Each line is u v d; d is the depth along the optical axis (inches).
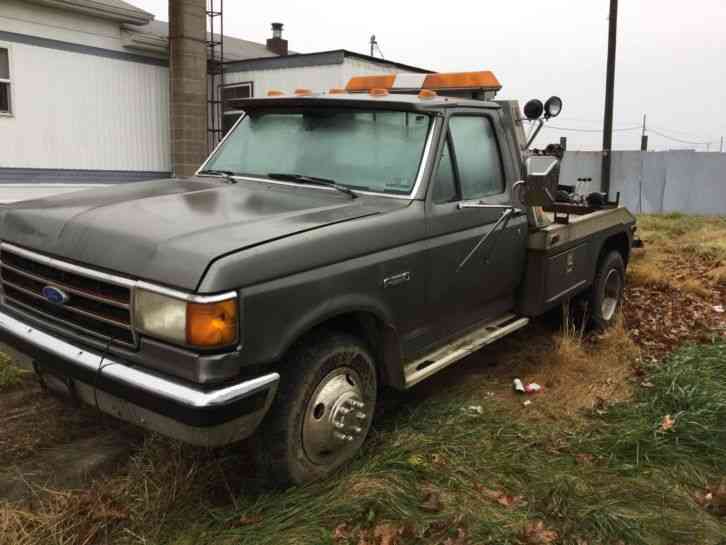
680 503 124.6
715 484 133.6
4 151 468.8
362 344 132.6
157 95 560.7
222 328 102.0
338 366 127.6
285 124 166.1
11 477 129.1
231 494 121.3
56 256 119.7
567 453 142.9
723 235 418.0
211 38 586.2
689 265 334.3
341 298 122.3
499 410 163.6
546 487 126.5
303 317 115.0
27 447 139.9
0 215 137.6
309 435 123.3
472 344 164.2
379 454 134.0
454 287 155.5
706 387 169.8
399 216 137.2
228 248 106.0
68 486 126.6
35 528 110.8
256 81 561.0
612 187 741.3
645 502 124.3
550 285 188.7
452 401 166.9
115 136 534.9
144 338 108.1
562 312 221.1
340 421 127.4
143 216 120.3
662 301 270.8
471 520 115.3
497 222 164.6
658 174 722.2
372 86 211.9
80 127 510.9
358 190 147.5
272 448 118.3
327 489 123.1
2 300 137.9
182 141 548.1
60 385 122.3
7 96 467.5
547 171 147.4
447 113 155.9
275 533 110.0
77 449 140.5
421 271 142.8
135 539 111.2
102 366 110.2
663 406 164.2
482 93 197.9
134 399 106.7
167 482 123.2
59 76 492.1
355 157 153.1
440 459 134.9
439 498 121.4
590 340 222.5
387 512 115.4
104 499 119.9
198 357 101.9
